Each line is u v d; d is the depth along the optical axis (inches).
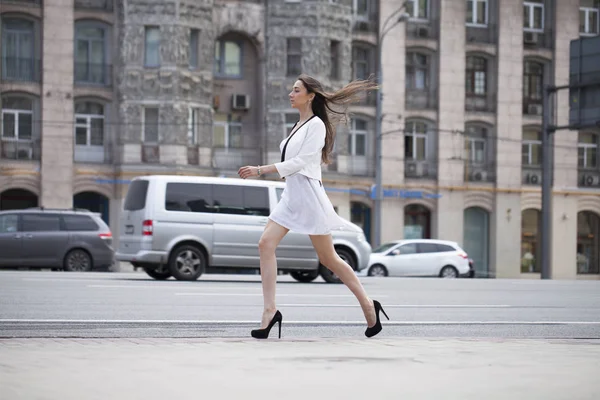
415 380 280.4
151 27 2236.7
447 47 2534.5
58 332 470.9
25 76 2194.9
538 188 2645.2
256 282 979.3
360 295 427.5
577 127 1957.4
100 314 569.6
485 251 2605.8
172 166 2222.0
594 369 307.6
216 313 588.1
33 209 1499.8
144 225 1059.9
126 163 2214.6
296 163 408.5
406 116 2492.6
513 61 2610.7
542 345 390.3
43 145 2196.1
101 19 2237.9
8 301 644.1
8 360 311.7
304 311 615.8
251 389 260.7
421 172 2512.3
